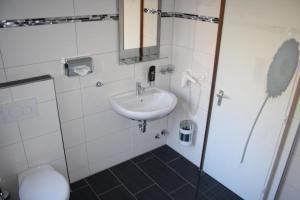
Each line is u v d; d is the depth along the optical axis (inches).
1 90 67.7
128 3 82.4
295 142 69.8
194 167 105.3
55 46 74.4
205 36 85.7
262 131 77.0
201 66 90.5
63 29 74.0
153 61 96.7
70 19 74.1
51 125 79.1
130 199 89.9
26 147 76.7
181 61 97.8
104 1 78.1
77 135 89.5
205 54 87.7
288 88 67.7
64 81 79.6
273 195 79.5
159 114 84.0
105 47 83.6
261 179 81.3
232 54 78.2
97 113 90.9
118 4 80.3
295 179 73.1
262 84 73.4
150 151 114.3
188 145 102.2
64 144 87.6
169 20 94.9
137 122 103.5
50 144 81.0
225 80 82.6
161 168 104.5
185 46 94.1
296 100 66.9
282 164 74.4
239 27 74.2
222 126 88.3
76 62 77.9
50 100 76.3
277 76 69.2
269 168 77.9
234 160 88.1
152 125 109.5
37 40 71.1
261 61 71.9
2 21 64.7
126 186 95.3
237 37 75.5
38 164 80.9
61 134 82.2
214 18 81.1
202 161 95.3
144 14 87.4
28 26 68.5
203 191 93.2
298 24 62.1
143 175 100.7
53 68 76.3
